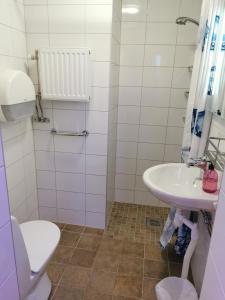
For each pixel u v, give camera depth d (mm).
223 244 682
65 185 2236
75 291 1633
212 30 1425
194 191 1427
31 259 1378
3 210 795
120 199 2775
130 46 2266
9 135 1771
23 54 1866
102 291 1636
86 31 1800
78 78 1801
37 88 1969
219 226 722
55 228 1611
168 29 2178
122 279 1731
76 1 1747
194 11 2111
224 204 691
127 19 2201
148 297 1598
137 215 2545
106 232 2250
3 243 813
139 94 2391
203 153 1672
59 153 2143
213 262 758
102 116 1976
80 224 2344
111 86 1982
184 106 2354
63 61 1777
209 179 1301
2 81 1470
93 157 2102
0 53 1582
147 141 2521
